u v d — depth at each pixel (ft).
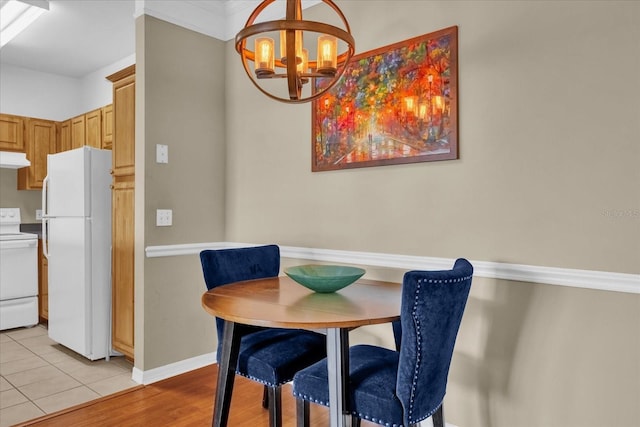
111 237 10.53
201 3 9.90
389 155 7.45
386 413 4.34
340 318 4.38
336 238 8.29
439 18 6.88
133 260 9.65
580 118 5.60
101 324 10.31
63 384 8.85
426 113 6.98
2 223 14.28
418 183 7.13
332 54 5.07
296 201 9.00
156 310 9.07
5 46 13.01
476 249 6.49
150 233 8.98
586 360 5.55
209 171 10.19
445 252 6.82
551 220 5.82
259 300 5.34
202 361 9.87
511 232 6.16
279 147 9.34
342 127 8.11
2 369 9.73
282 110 9.27
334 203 8.33
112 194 10.34
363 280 7.00
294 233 9.04
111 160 10.61
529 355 5.99
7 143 13.85
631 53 5.24
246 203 10.04
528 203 6.01
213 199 10.29
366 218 7.83
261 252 7.75
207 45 10.12
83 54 13.76
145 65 8.91
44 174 14.80
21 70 14.79
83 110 16.15
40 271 13.67
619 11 5.32
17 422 7.20
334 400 4.47
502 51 6.24
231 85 10.39
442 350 4.47
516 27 6.12
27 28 11.83
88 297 10.13
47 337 12.32
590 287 5.49
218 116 10.41
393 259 7.38
